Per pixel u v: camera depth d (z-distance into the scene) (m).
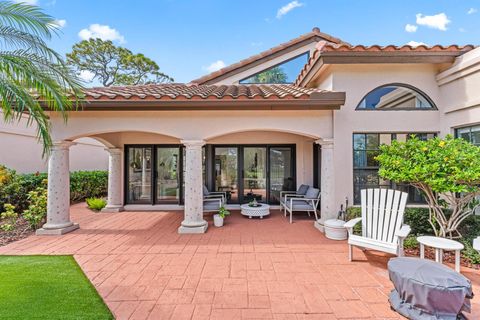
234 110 7.70
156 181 12.09
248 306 4.06
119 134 11.81
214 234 7.81
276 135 11.87
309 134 7.86
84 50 28.56
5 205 8.54
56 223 7.87
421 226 6.80
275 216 10.36
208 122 7.79
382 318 3.76
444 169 5.28
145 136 11.97
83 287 4.61
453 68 7.22
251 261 5.77
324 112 7.85
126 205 11.91
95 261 5.79
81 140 16.56
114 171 11.57
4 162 11.74
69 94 6.42
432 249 6.22
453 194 5.76
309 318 3.77
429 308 3.61
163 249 6.54
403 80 7.93
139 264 5.62
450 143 5.64
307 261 5.76
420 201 8.00
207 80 13.46
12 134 12.09
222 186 12.18
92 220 9.75
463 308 3.60
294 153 11.91
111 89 9.43
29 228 8.41
